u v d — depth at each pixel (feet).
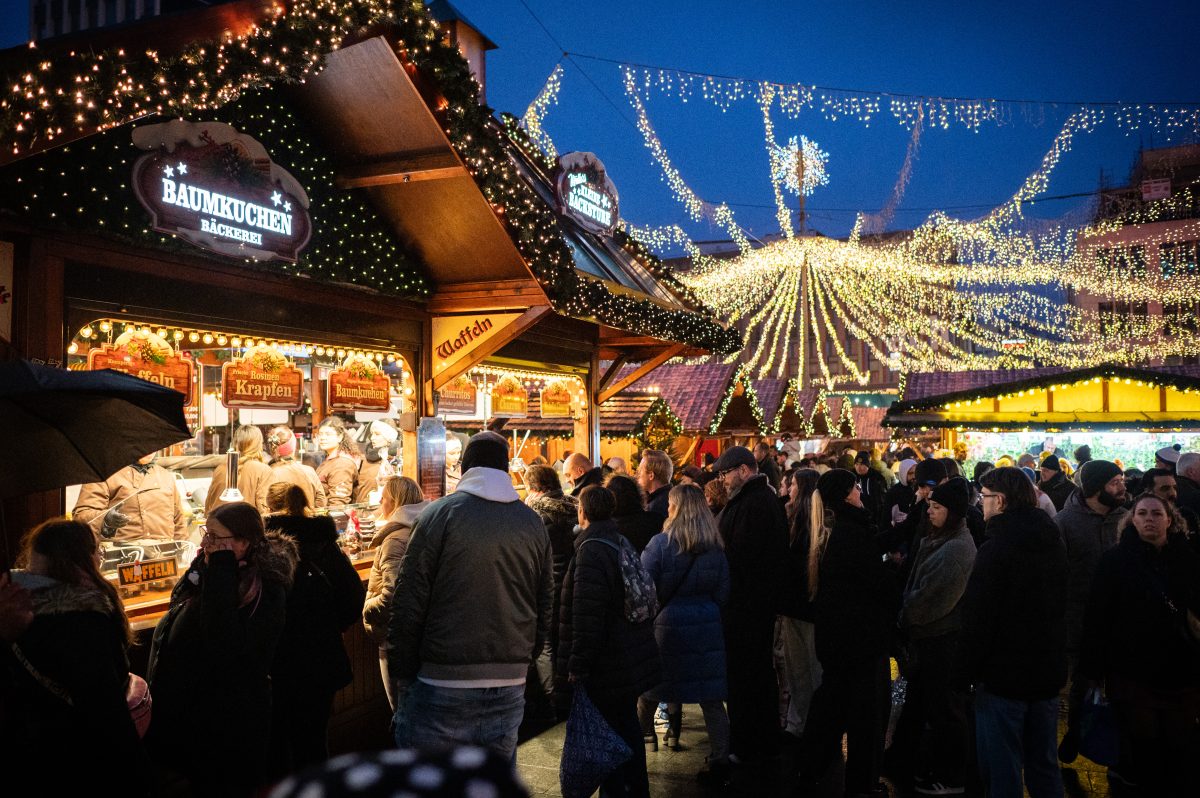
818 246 120.98
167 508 19.48
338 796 1.69
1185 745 14.93
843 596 16.62
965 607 14.10
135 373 19.02
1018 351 139.13
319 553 15.34
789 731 21.30
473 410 33.76
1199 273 141.28
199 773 11.93
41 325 15.52
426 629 12.51
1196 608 14.74
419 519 12.74
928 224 130.93
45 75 13.62
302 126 21.56
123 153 16.80
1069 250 144.87
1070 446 56.65
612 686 14.88
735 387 55.67
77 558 9.84
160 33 15.83
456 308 25.43
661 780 18.30
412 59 19.92
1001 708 13.87
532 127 42.78
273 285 20.52
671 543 17.98
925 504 21.42
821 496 17.43
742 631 18.92
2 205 14.73
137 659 15.40
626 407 44.21
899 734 18.30
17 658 9.11
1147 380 53.16
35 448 10.88
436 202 22.91
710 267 133.69
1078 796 17.29
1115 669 15.51
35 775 9.11
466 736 12.34
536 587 13.16
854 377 156.25
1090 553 20.62
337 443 27.84
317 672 14.99
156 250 17.63
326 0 17.80
